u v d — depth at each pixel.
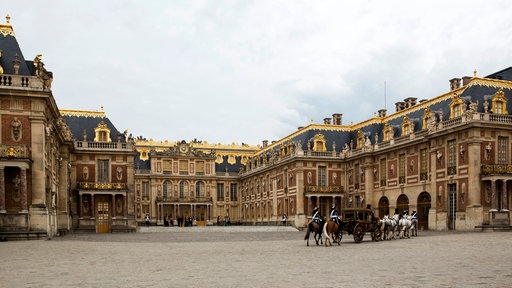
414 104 70.44
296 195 72.25
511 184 48.84
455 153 51.03
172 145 104.06
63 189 53.09
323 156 73.12
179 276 14.55
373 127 71.69
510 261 17.70
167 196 98.62
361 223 31.94
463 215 49.03
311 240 35.59
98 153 63.78
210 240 36.72
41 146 37.66
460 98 52.16
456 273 14.48
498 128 49.00
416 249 24.47
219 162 105.62
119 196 64.50
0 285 12.93
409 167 59.66
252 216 95.88
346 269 15.98
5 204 36.50
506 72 57.62
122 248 26.89
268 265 17.48
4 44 40.00
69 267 17.06
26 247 27.17
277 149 85.38
